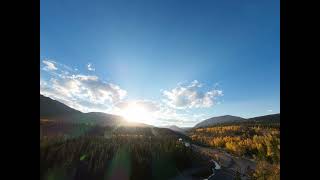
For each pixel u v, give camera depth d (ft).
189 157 182.70
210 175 150.92
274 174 108.27
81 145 142.72
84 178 104.32
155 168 139.54
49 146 127.95
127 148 154.30
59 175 100.94
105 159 127.34
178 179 135.64
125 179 113.70
